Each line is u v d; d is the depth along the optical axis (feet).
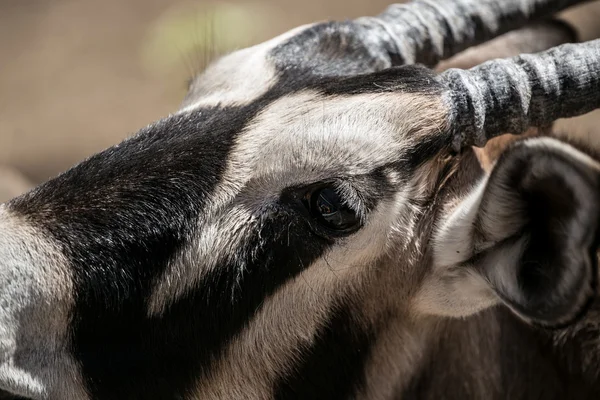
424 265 27.48
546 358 29.86
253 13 77.82
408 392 30.12
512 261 25.31
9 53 78.79
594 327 28.68
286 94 27.12
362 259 26.94
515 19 32.63
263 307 26.78
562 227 23.98
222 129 26.68
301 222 25.94
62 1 84.89
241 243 26.02
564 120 35.45
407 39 30.71
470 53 33.60
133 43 78.69
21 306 24.62
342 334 28.17
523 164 24.02
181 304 26.37
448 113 26.18
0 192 55.47
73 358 25.90
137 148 26.84
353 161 25.49
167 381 27.20
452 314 27.78
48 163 66.59
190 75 33.37
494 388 30.32
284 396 28.50
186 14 78.28
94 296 25.57
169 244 25.91
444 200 27.27
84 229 25.62
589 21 61.41
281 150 25.76
